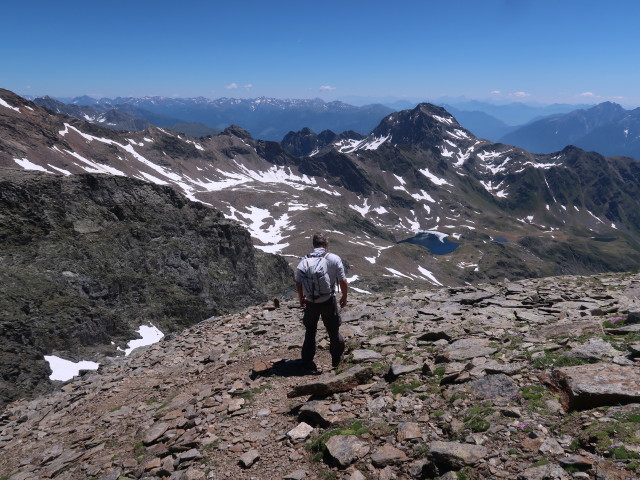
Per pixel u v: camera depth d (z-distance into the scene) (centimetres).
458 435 581
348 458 591
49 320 6869
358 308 1694
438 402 695
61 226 9388
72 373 6191
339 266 984
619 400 554
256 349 1341
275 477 615
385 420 679
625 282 1619
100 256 9275
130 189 11494
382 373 898
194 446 759
